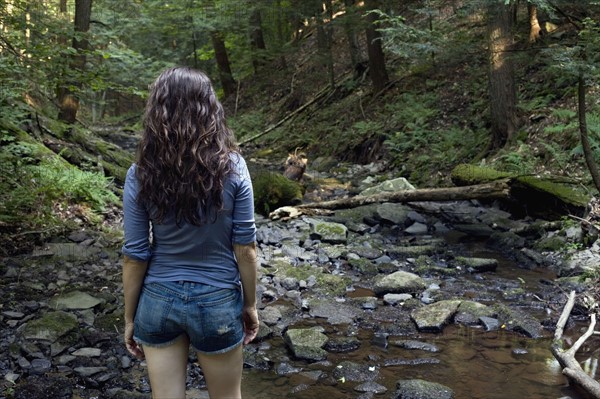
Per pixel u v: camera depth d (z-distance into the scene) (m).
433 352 4.42
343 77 19.55
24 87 7.91
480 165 10.66
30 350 4.16
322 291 5.95
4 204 7.04
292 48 22.70
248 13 20.94
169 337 2.29
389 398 3.69
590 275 5.95
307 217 9.05
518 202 8.64
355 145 14.45
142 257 2.27
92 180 8.39
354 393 3.77
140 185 2.21
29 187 7.72
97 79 7.37
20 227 6.95
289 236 7.98
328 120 17.06
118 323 4.80
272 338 4.71
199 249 2.26
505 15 10.62
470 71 14.23
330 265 6.91
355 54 18.52
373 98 16.16
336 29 22.92
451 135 12.24
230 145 2.29
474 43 11.43
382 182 11.27
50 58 7.12
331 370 4.11
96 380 3.83
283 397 3.71
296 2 18.62
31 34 7.42
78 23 11.65
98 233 7.40
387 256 7.20
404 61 17.03
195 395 3.68
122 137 20.61
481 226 8.49
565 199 7.83
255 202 9.65
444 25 13.20
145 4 20.77
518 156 9.88
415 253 7.28
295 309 5.38
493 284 6.12
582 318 5.09
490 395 3.72
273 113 21.66
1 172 7.54
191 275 2.25
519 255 7.11
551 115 10.44
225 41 26.25
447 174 11.34
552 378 3.96
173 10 21.77
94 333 4.49
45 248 6.60
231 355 2.34
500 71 10.82
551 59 6.77
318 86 20.58
